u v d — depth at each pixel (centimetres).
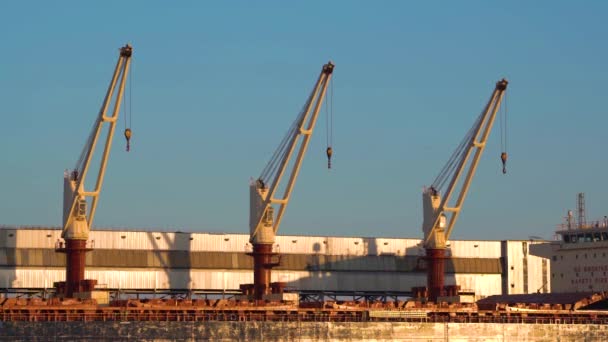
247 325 18262
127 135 19450
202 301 18550
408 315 19438
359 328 19012
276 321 18488
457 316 19888
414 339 19375
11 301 17262
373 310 19212
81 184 19388
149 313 17938
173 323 17800
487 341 19900
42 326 17038
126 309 17788
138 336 17575
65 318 17375
